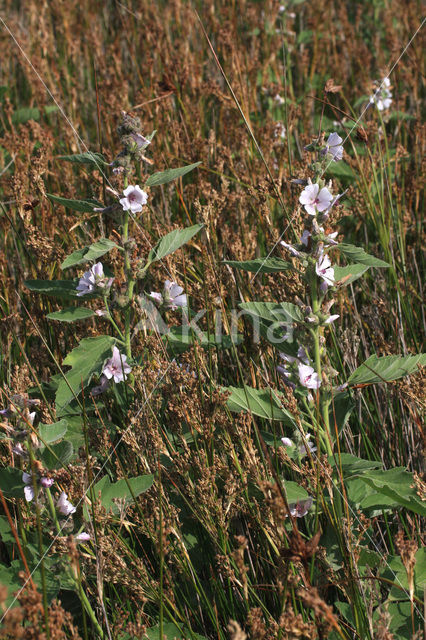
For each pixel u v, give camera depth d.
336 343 2.84
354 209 3.92
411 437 2.71
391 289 3.37
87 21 6.57
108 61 5.85
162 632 1.90
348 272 2.29
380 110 4.41
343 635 1.81
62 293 2.45
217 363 2.81
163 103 4.56
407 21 6.26
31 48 5.93
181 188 3.79
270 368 2.78
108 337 2.44
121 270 2.97
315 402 2.22
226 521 2.29
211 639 2.20
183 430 2.48
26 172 3.74
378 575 2.08
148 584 2.06
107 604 2.23
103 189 3.40
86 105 5.31
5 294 3.16
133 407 2.38
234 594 2.23
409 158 4.39
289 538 1.80
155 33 5.54
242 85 4.61
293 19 6.42
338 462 2.12
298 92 5.56
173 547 2.16
